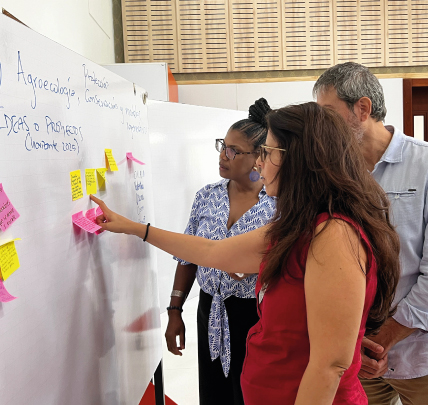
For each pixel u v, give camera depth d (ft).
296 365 2.75
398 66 12.96
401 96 12.59
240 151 4.45
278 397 2.83
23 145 2.20
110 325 3.49
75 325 2.83
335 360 2.36
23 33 2.23
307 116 2.71
